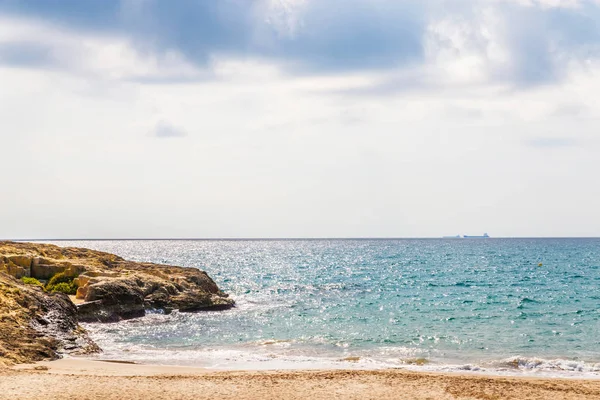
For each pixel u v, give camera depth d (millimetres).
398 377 25562
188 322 48594
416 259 181375
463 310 58562
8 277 39688
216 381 24078
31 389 21141
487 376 27578
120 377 24234
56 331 34312
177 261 175000
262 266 149750
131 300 49625
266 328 45938
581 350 36750
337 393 22500
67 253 68250
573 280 99188
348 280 102188
